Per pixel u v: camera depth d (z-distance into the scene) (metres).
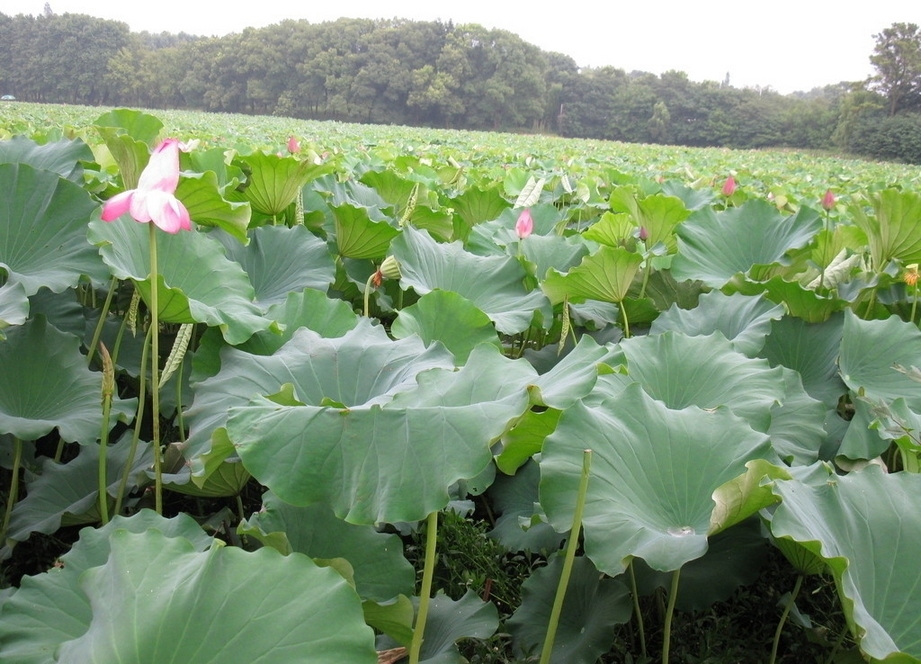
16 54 77.25
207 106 75.81
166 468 2.43
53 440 2.93
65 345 2.53
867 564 1.74
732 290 3.85
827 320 3.51
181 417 2.42
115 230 2.47
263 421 1.71
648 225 4.59
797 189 11.12
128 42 78.38
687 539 1.70
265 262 3.53
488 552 2.51
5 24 76.94
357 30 70.31
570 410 1.96
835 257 4.28
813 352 3.47
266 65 70.56
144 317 3.37
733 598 2.38
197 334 3.34
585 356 2.22
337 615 1.34
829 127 60.53
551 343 3.91
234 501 2.71
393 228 3.70
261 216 4.21
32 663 1.59
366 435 1.68
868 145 54.81
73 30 75.69
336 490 1.64
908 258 3.95
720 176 11.96
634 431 2.02
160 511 2.19
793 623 2.26
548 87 75.25
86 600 1.76
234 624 1.31
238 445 1.67
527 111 72.31
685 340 2.72
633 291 4.40
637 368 2.63
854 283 4.14
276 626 1.32
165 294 2.23
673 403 2.59
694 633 2.24
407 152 13.62
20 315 2.26
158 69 76.06
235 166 4.56
